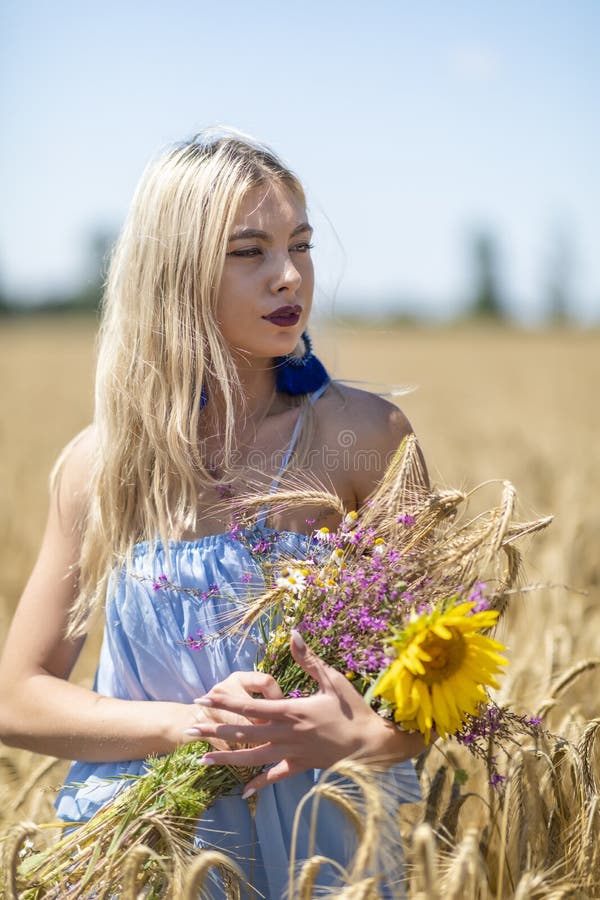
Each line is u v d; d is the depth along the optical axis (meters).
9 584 7.09
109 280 3.32
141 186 3.20
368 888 2.30
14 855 2.57
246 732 2.72
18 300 106.88
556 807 3.11
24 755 4.15
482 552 2.83
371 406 3.26
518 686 4.34
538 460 12.68
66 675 3.22
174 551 3.04
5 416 21.30
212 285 3.02
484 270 119.38
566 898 2.64
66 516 3.23
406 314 118.88
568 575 6.48
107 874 2.77
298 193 3.14
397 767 3.07
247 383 3.22
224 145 3.08
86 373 38.53
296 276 3.01
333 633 2.78
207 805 2.85
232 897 2.81
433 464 3.17
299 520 3.08
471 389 34.75
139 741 2.90
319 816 2.93
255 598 2.91
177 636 3.00
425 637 2.53
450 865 2.54
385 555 2.79
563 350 64.62
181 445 3.07
